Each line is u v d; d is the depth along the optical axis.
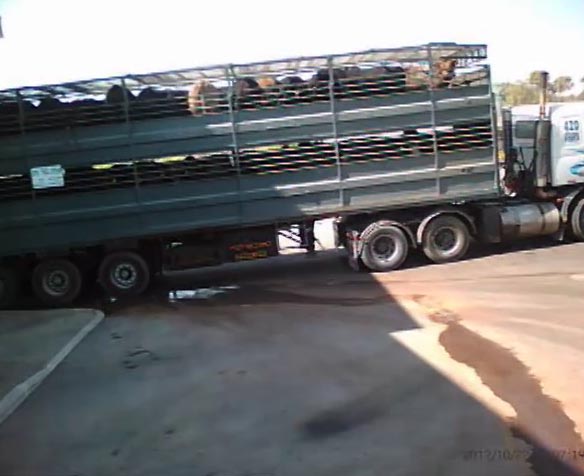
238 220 11.20
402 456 4.49
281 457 4.67
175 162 11.05
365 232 11.63
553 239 13.28
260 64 10.81
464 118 11.36
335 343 7.52
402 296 9.65
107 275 11.52
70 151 10.98
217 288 11.89
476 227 12.11
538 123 12.39
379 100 11.13
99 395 6.51
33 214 11.09
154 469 4.71
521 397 5.34
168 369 7.17
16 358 8.05
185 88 10.95
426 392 5.66
